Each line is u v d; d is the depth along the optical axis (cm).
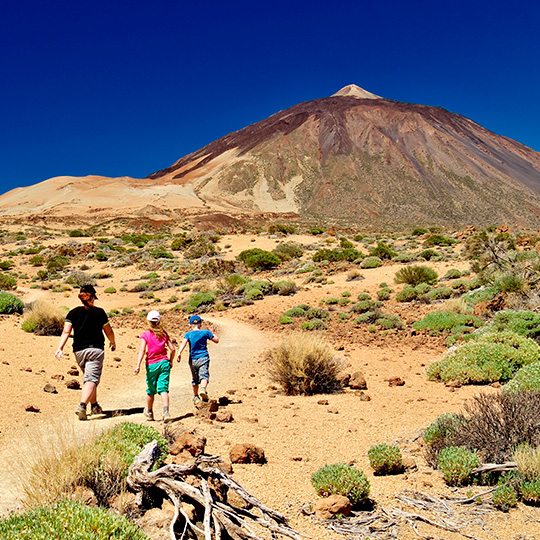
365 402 816
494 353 967
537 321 1180
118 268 4241
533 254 1998
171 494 352
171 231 8438
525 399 582
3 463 460
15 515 300
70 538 276
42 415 621
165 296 2942
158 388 629
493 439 525
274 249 4300
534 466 466
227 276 3141
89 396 607
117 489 371
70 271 4134
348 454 567
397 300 2097
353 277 2798
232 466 495
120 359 1082
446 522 403
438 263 2988
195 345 740
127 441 442
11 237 6391
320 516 405
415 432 653
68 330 613
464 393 865
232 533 339
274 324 1853
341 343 1459
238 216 14075
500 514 423
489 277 1942
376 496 455
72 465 372
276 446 574
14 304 1623
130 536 295
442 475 508
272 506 416
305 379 873
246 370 1091
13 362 888
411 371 1093
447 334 1473
